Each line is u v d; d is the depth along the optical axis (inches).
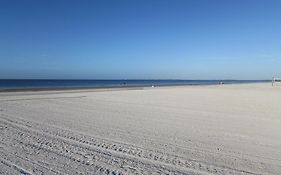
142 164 271.4
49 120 518.6
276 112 711.7
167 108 765.3
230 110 743.1
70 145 335.6
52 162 270.8
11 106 730.8
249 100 1098.7
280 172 257.8
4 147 319.6
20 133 396.5
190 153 314.7
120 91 1625.2
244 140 387.2
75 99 1004.6
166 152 316.2
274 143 373.1
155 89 1988.2
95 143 348.2
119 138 380.5
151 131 436.5
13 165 259.0
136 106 803.4
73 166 261.1
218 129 465.7
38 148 319.3
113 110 700.7
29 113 608.4
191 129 461.4
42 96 1093.8
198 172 252.4
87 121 517.7
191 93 1534.2
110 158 288.2
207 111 713.0
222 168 265.0
